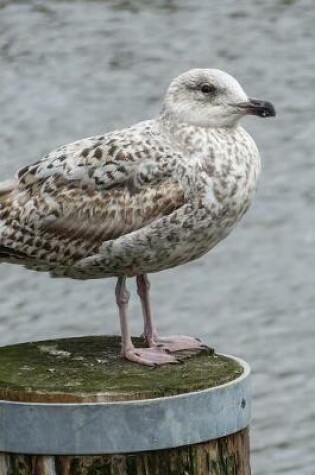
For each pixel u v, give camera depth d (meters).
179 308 18.30
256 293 18.94
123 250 7.68
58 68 30.38
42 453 6.65
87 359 7.50
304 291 19.00
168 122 7.79
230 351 17.12
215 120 7.76
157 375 7.08
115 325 17.41
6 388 6.79
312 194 22.97
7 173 23.28
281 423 15.20
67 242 7.77
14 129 25.83
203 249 7.91
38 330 17.31
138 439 6.62
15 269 19.14
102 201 7.70
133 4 35.88
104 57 31.58
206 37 33.91
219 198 7.65
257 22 35.28
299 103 28.75
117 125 26.70
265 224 21.67
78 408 6.59
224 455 6.86
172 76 30.56
